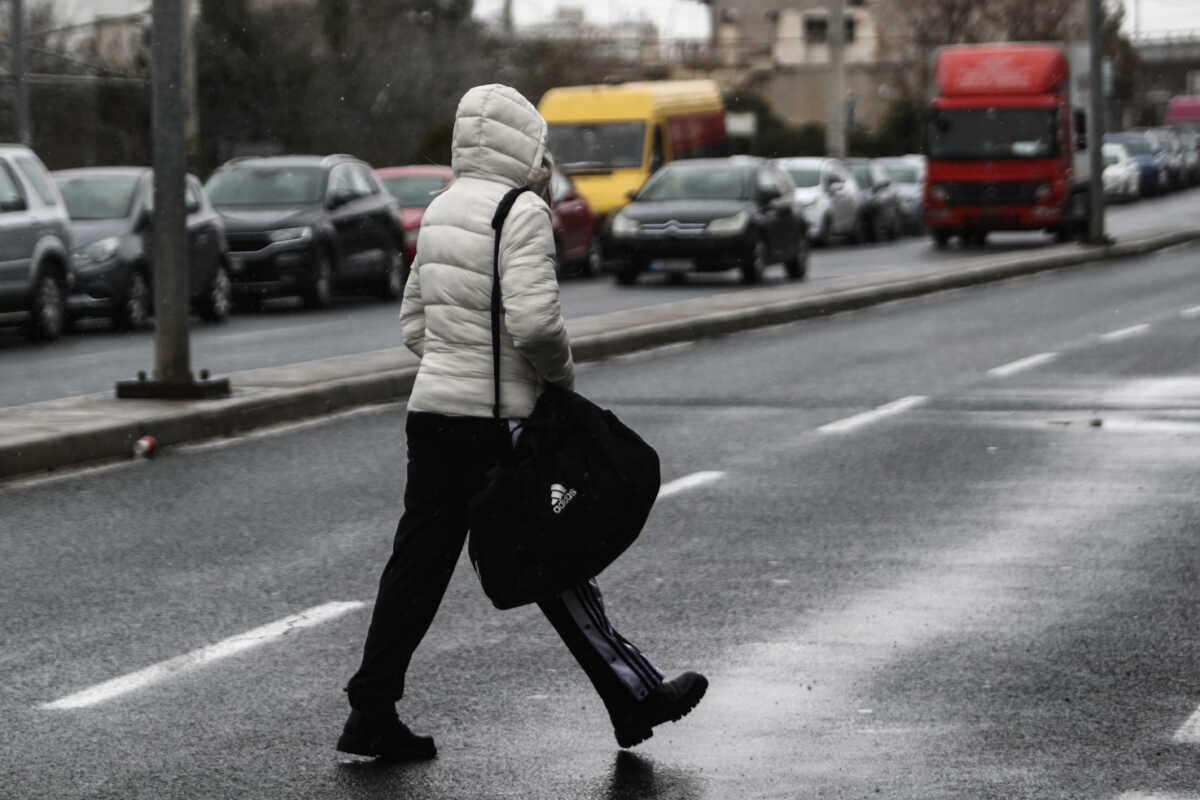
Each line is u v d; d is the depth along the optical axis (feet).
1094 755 40.86
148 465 84.84
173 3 98.02
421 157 353.10
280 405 99.66
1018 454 85.66
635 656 40.73
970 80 289.74
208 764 40.86
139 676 48.34
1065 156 289.94
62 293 159.33
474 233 40.01
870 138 607.78
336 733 43.24
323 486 78.74
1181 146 562.25
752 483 78.13
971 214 290.76
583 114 271.90
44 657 50.37
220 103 346.13
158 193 98.32
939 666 48.52
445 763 40.78
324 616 55.01
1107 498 74.02
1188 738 42.09
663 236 210.79
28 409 93.66
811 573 60.23
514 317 39.17
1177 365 121.70
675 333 143.74
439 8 414.00
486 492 39.11
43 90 308.60
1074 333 145.48
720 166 221.46
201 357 136.67
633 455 39.11
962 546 64.59
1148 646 50.47
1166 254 257.96
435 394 40.29
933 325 156.35
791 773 39.78
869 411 101.45
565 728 43.34
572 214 233.76
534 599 39.09
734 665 48.80
